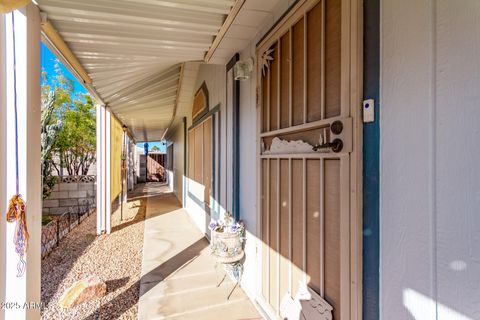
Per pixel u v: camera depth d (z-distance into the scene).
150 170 19.66
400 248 1.07
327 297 1.48
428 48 0.96
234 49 2.80
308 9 1.66
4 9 1.19
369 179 1.22
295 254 1.82
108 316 2.38
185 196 7.72
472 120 0.82
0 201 1.36
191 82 5.17
